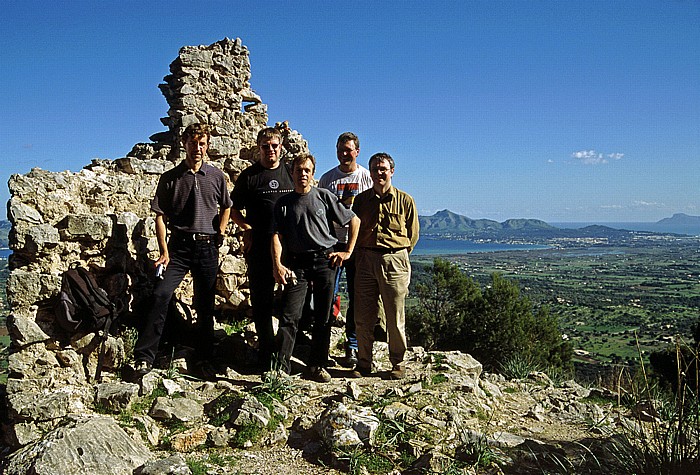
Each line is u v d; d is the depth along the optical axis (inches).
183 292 295.0
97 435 179.0
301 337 310.0
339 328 331.3
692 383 193.8
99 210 262.7
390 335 258.1
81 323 229.5
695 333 603.2
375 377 262.5
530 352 741.9
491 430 217.8
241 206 260.8
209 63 323.0
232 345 275.0
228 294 312.8
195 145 236.5
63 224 239.8
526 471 183.2
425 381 252.7
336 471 178.4
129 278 259.4
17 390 217.2
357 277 260.1
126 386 214.7
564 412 248.2
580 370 836.0
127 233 256.4
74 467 169.0
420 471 176.6
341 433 188.2
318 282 244.4
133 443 184.1
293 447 191.8
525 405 258.2
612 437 201.8
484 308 807.7
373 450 186.4
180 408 209.8
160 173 298.2
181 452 188.1
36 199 233.6
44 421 200.5
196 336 265.1
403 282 254.1
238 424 197.8
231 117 332.5
